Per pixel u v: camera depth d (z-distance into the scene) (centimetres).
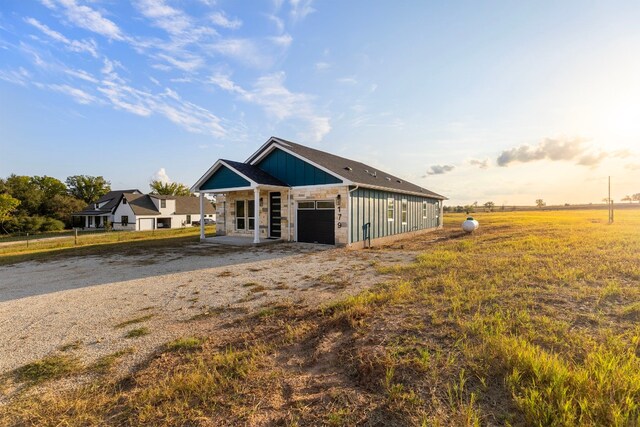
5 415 261
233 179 1456
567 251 866
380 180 1719
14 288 695
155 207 4253
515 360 275
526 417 213
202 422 239
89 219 4738
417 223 2056
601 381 239
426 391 254
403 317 421
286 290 622
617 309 409
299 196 1442
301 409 246
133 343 396
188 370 322
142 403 269
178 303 558
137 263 984
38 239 2527
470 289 529
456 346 325
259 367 320
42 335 427
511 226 2223
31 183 4825
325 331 402
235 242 1403
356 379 284
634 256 735
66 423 248
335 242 1316
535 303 443
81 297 607
